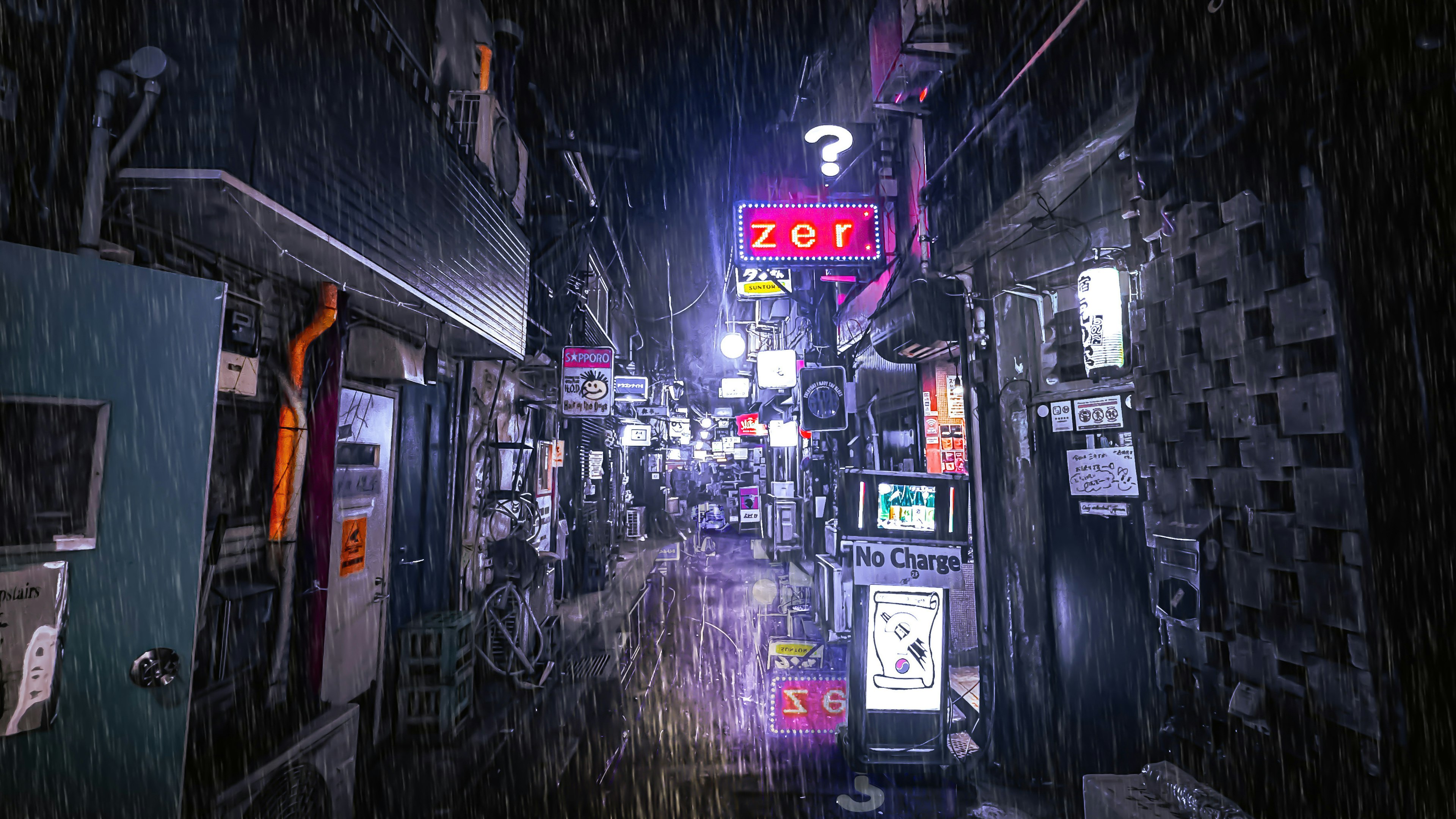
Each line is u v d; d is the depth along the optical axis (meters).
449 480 6.81
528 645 7.22
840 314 10.66
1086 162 4.00
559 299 9.99
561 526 11.34
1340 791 1.92
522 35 8.29
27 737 2.13
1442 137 1.71
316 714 3.90
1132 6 3.15
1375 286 1.82
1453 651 1.64
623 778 4.89
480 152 6.38
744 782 4.82
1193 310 2.49
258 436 4.14
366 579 5.33
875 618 4.95
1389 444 1.78
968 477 5.36
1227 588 2.37
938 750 4.88
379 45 4.20
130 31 2.91
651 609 10.80
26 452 2.18
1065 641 4.90
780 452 19.55
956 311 5.78
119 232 3.07
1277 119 2.08
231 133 2.83
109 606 2.32
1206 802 2.31
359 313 5.00
